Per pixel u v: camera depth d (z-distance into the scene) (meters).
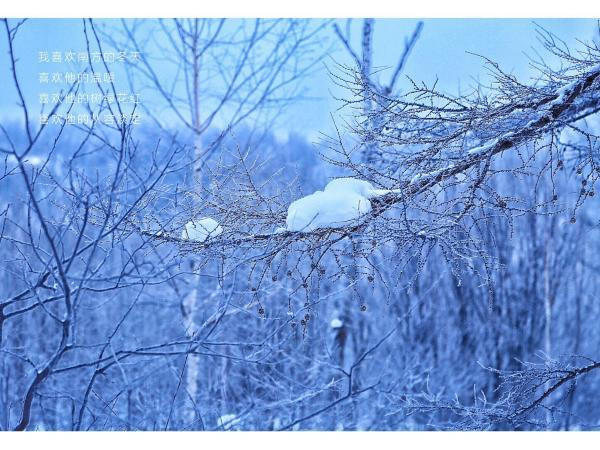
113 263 7.29
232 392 9.22
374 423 8.69
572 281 14.30
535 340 12.24
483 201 4.56
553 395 9.93
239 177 5.04
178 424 7.33
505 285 12.22
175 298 9.99
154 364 7.98
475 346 12.02
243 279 8.28
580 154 5.58
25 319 9.91
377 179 5.04
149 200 4.80
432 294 11.38
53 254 4.21
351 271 5.56
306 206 4.62
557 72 4.59
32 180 4.50
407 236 4.59
